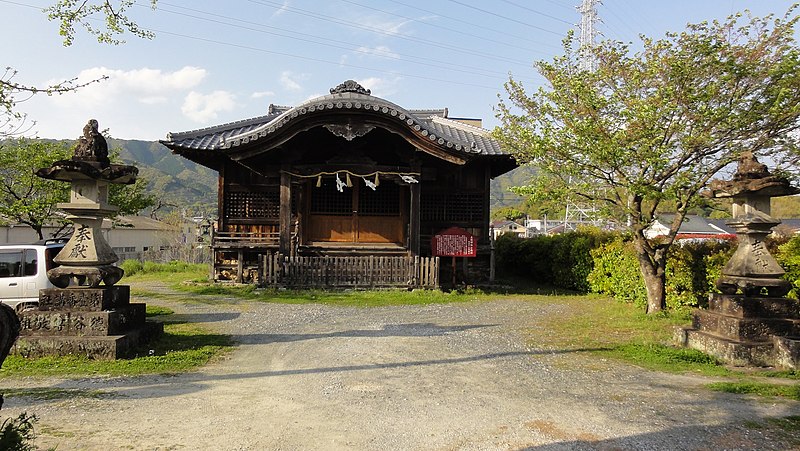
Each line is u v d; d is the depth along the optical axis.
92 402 5.47
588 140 9.71
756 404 5.64
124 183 8.41
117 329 7.66
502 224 65.50
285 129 14.72
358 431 4.81
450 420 5.12
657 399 5.81
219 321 10.89
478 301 14.35
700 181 9.73
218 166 18.34
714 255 11.21
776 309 7.73
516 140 11.90
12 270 9.84
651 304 11.49
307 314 11.84
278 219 17.64
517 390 6.14
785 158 9.39
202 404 5.51
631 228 11.27
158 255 36.06
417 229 16.19
